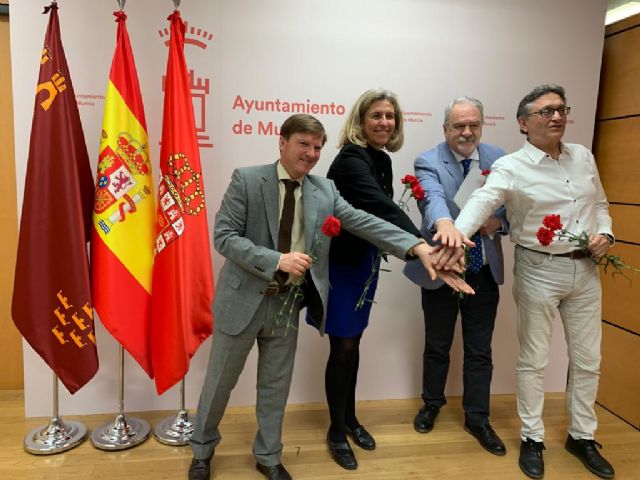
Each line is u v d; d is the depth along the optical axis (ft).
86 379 7.24
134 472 6.94
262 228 6.07
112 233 7.13
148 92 7.96
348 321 6.86
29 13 7.48
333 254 6.89
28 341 7.04
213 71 8.11
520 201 7.06
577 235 6.87
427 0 8.54
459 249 5.92
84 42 7.70
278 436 6.70
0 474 6.79
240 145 8.34
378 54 8.52
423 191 6.97
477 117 7.31
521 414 7.48
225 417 8.54
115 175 7.11
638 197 8.51
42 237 6.91
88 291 7.06
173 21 7.17
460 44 8.75
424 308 8.28
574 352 7.34
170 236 7.20
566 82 9.16
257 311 6.08
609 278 9.14
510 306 9.57
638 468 7.36
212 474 6.95
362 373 9.27
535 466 7.11
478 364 7.95
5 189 9.09
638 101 8.55
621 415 8.89
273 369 6.50
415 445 7.84
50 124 6.82
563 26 9.01
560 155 6.96
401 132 7.16
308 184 6.27
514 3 8.81
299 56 8.31
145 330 7.43
